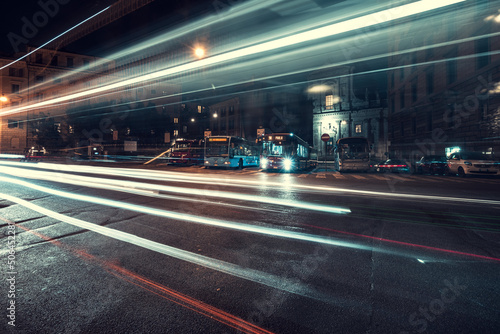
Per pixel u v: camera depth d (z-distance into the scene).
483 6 17.33
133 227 4.14
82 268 2.69
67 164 22.56
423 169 17.83
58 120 44.69
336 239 3.65
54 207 5.53
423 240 3.63
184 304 2.05
